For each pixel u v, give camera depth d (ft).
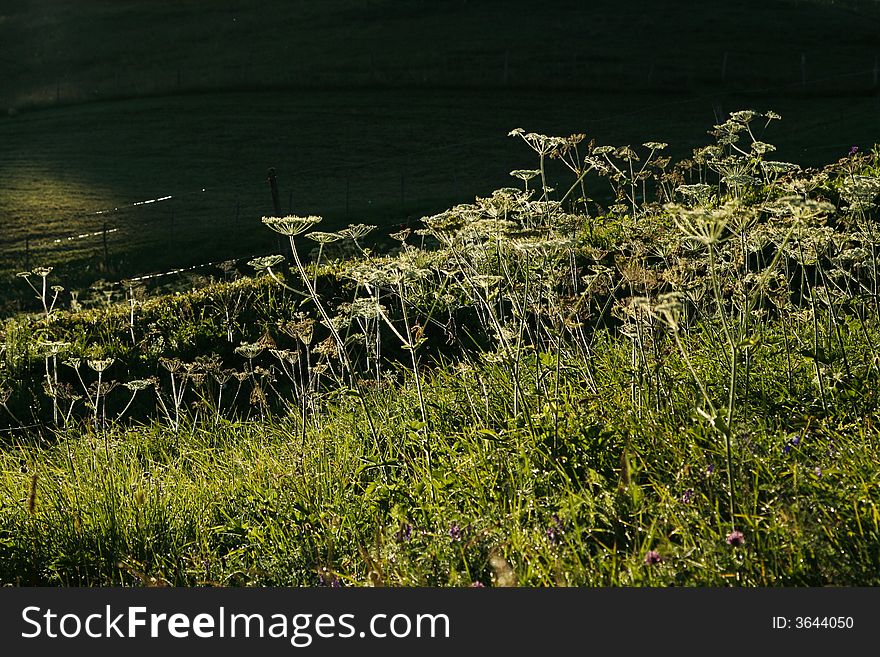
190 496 19.61
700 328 21.76
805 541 11.96
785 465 14.05
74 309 51.24
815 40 207.21
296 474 18.78
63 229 117.60
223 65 231.09
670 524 13.17
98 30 288.71
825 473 13.48
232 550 16.58
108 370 40.91
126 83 223.71
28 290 96.17
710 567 11.85
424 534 14.14
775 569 11.71
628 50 205.26
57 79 246.88
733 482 12.92
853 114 131.03
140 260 102.63
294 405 28.12
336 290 44.78
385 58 216.13
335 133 162.09
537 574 12.58
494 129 156.04
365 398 21.59
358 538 15.55
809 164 88.63
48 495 20.29
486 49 215.72
